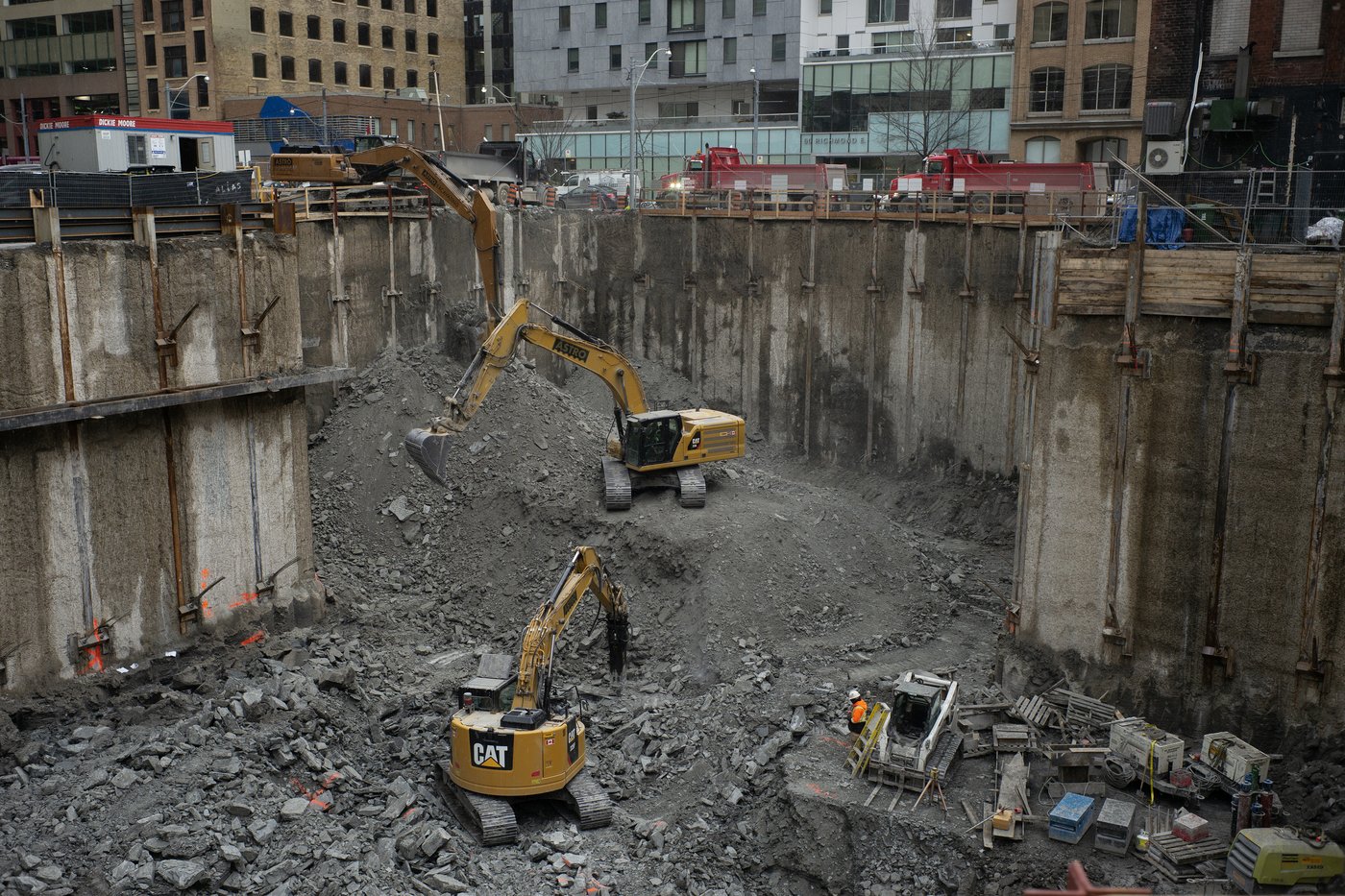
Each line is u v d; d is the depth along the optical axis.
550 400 38.31
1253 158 40.59
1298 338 20.97
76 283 23.70
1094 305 22.92
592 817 22.27
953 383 43.78
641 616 30.89
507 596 32.28
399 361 40.81
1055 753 21.72
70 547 24.12
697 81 79.25
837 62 66.19
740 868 21.31
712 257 50.19
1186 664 22.67
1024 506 24.45
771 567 31.52
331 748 23.75
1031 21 57.12
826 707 25.16
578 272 52.75
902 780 21.27
